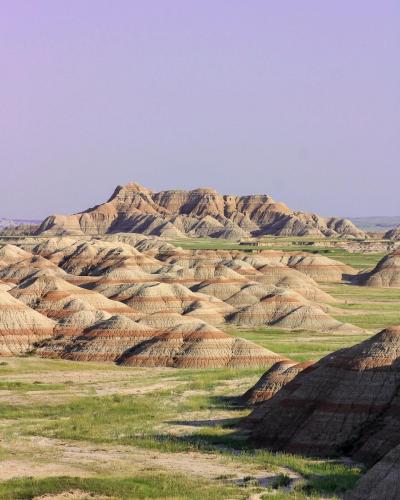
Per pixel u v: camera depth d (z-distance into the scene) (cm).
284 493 8150
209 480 8650
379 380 10100
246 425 11119
